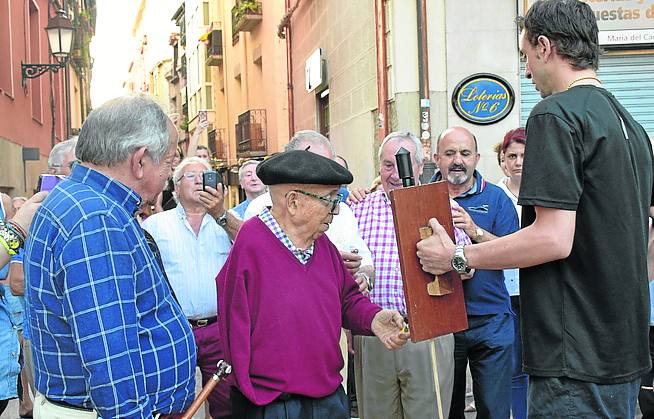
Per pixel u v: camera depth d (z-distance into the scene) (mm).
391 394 3906
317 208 2854
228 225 4227
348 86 11281
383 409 3930
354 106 10953
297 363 2814
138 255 2297
